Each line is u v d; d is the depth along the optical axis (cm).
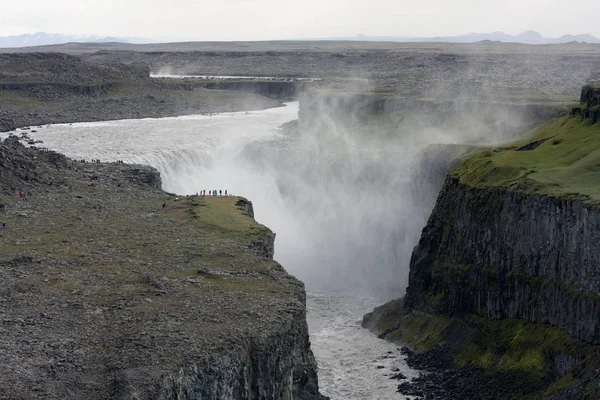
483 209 14338
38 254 10844
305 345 9394
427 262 15625
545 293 12781
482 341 13562
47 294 9375
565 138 16162
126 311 8938
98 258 10800
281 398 8638
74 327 8481
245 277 10200
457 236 14962
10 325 8450
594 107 16438
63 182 15162
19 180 14700
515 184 13925
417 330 14775
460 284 14475
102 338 8256
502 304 13638
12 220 12475
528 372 12319
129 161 19062
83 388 7344
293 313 9106
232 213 13300
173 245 11481
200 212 13312
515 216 13575
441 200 15962
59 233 11944
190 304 9175
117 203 13938
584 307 11906
